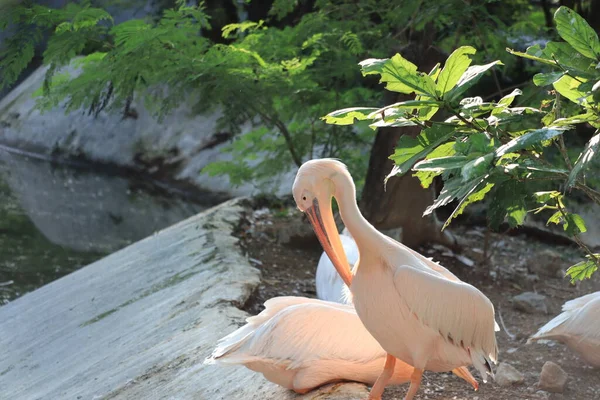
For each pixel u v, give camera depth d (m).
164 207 14.27
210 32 13.29
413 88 2.92
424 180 3.38
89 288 8.08
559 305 6.71
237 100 7.94
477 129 2.96
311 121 9.05
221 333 5.33
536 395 4.28
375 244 3.36
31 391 6.02
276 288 7.06
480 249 8.59
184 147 16.00
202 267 7.23
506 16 9.36
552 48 2.89
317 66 8.86
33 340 7.24
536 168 2.83
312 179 3.47
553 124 2.82
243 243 8.27
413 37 8.01
